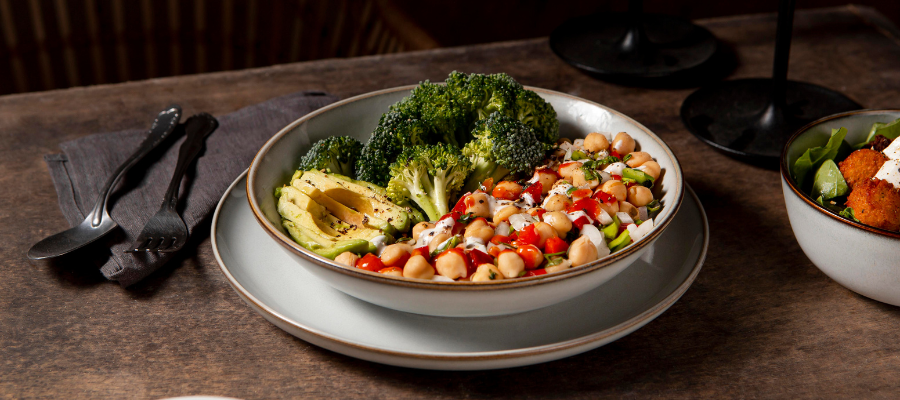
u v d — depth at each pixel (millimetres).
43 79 1221
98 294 601
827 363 559
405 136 645
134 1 1201
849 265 569
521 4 1703
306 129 658
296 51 1313
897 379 550
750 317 586
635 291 576
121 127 759
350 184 636
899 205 564
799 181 617
